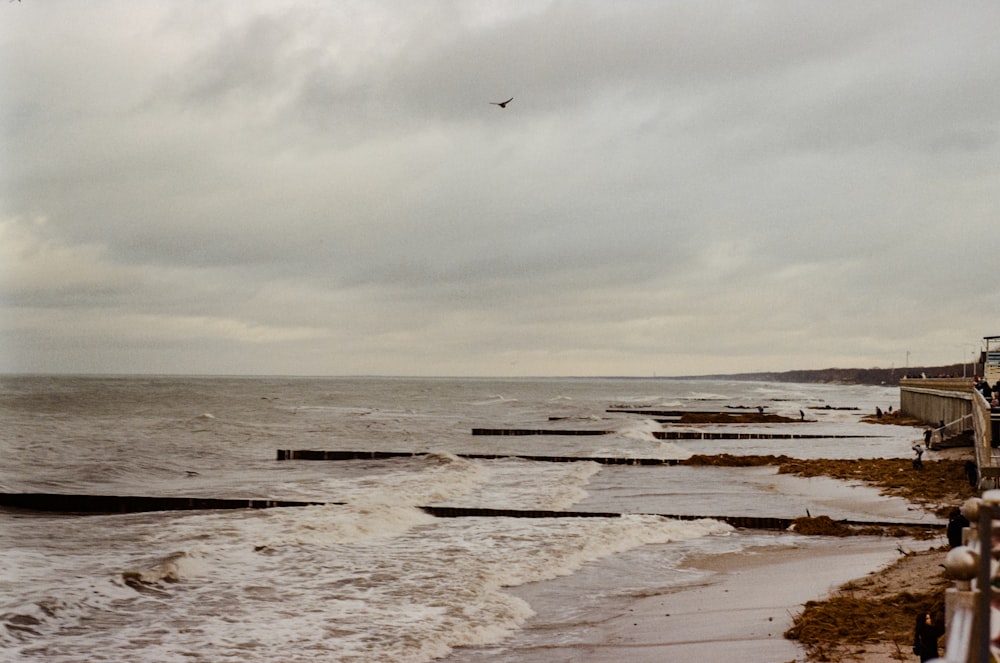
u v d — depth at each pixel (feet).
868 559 73.92
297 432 256.73
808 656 44.65
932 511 100.63
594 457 173.37
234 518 91.50
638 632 52.49
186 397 522.47
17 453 174.91
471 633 51.75
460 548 76.89
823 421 329.52
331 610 55.93
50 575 63.26
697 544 83.35
